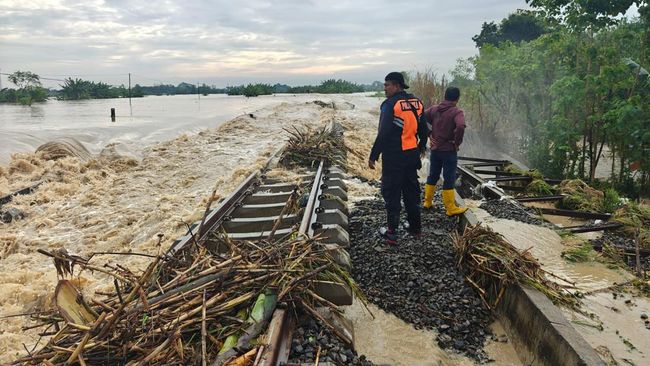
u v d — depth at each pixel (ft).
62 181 37.17
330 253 16.70
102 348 11.21
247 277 13.55
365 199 29.27
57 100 183.32
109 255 21.77
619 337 14.90
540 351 13.35
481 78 55.98
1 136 49.93
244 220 22.49
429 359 13.69
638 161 35.91
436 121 24.31
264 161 40.91
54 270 19.92
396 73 20.35
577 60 40.83
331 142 42.86
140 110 114.52
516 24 94.68
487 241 18.28
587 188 31.65
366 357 13.70
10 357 13.51
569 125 39.58
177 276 13.93
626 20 39.68
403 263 18.62
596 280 19.19
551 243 23.21
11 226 26.94
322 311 13.84
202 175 37.99
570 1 39.99
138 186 34.96
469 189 35.19
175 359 11.21
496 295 16.40
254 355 10.93
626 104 33.81
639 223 25.05
